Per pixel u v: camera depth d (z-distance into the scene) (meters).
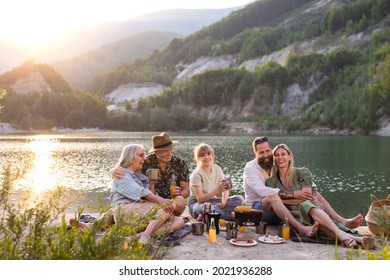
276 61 186.50
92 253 3.32
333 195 20.19
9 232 3.42
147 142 71.75
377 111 110.81
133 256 3.37
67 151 48.66
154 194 5.54
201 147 6.21
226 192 6.20
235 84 166.12
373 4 190.62
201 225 5.50
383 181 24.70
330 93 143.88
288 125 129.88
